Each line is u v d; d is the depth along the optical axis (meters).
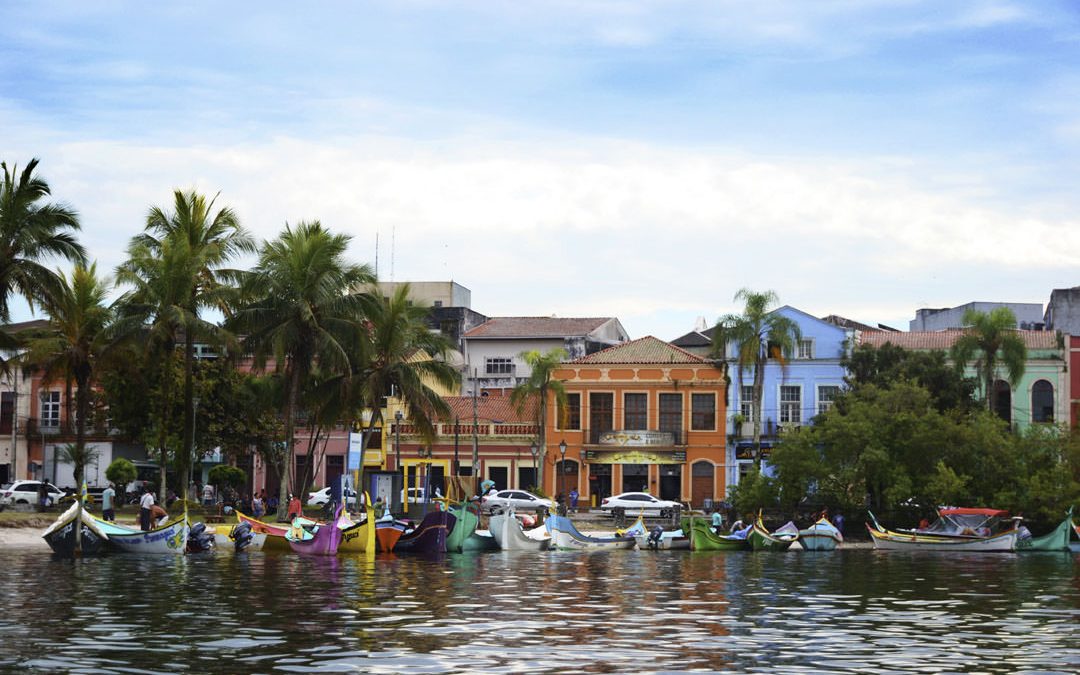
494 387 103.44
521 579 38.75
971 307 105.50
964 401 77.88
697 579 40.56
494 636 24.91
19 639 23.73
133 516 62.44
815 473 69.00
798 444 69.69
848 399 75.38
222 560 44.19
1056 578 42.78
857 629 27.03
